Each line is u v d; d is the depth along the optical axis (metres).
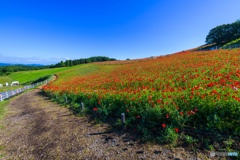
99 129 4.83
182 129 3.62
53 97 13.29
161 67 17.23
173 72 12.05
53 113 7.71
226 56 14.13
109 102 6.51
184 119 3.63
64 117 6.74
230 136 2.85
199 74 8.95
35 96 16.45
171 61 21.31
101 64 58.94
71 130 5.06
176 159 2.74
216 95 4.15
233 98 3.73
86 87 14.79
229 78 6.43
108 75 24.09
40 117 7.21
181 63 16.80
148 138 3.67
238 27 37.12
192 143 3.10
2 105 11.45
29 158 3.57
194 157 2.71
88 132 4.70
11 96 16.17
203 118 3.69
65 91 13.25
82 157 3.32
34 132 5.28
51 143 4.25
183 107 4.12
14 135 5.18
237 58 11.79
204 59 15.38
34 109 9.30
